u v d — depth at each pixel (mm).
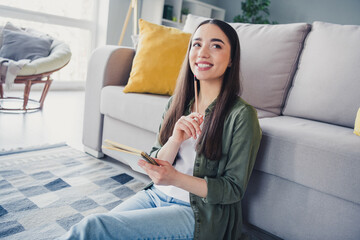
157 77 1669
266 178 1157
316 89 1441
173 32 1771
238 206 910
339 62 1399
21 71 2547
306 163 1022
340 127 1340
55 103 3260
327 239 1022
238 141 843
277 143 1088
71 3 4047
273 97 1566
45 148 1959
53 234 1119
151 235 762
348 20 4848
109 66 1799
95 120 1853
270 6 5562
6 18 3484
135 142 1667
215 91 944
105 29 4297
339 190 962
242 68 1643
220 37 873
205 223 818
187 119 854
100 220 726
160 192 955
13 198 1325
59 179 1554
